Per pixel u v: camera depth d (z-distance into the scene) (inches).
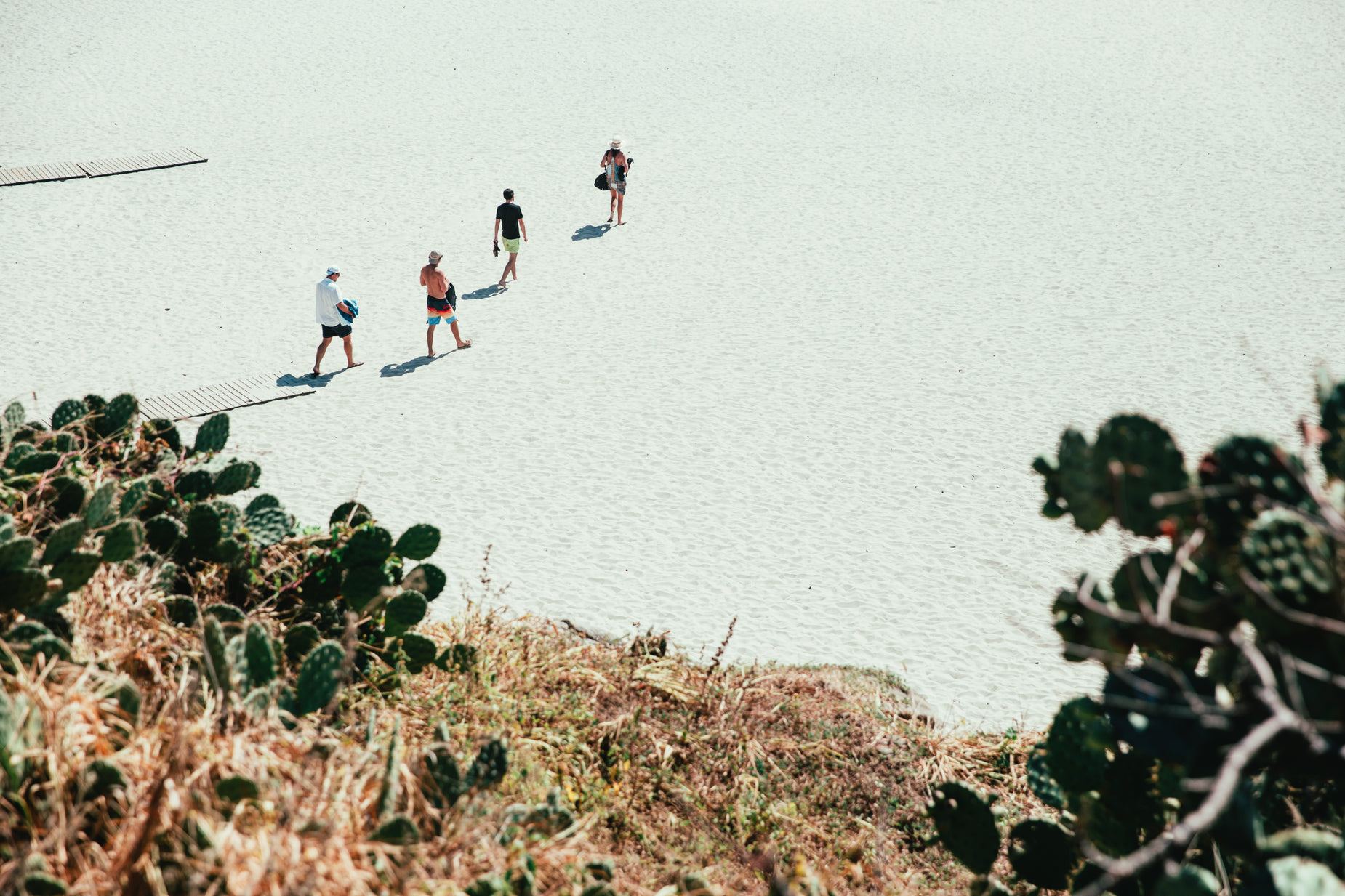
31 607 148.2
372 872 113.0
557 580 332.5
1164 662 111.2
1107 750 126.0
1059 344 512.7
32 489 177.9
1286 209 672.4
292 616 195.0
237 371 490.3
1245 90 922.7
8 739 112.2
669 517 374.3
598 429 441.1
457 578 331.0
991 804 154.8
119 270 605.6
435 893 115.4
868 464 411.2
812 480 399.9
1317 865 90.0
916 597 327.3
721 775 219.6
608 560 345.7
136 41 1087.0
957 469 405.1
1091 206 699.4
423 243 660.1
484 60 1033.5
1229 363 481.4
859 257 634.2
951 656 298.5
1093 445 112.0
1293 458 99.1
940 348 514.3
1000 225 674.8
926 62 1013.8
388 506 376.5
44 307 552.4
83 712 123.7
